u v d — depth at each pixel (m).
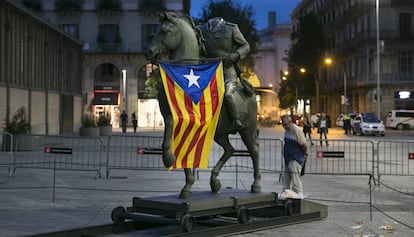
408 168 16.64
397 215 9.52
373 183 14.02
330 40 77.75
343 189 12.81
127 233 7.60
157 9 59.84
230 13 58.44
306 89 76.56
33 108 31.47
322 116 30.52
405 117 55.00
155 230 7.82
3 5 26.39
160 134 40.59
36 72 32.44
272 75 109.50
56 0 60.44
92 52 60.09
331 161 19.88
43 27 33.91
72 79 42.38
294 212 8.95
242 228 7.92
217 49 8.26
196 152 7.56
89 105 60.59
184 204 7.14
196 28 7.93
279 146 26.00
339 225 8.65
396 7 58.81
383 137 39.78
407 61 59.00
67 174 15.27
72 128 40.94
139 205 7.60
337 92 72.25
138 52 60.22
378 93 47.62
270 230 8.23
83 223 8.48
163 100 7.39
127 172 15.98
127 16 60.81
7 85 26.64
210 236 7.40
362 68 60.53
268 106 108.62
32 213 9.31
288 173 10.34
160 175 15.23
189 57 7.67
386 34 58.75
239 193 8.44
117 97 60.72
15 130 21.67
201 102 7.58
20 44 29.20
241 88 8.41
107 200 10.73
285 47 108.50
